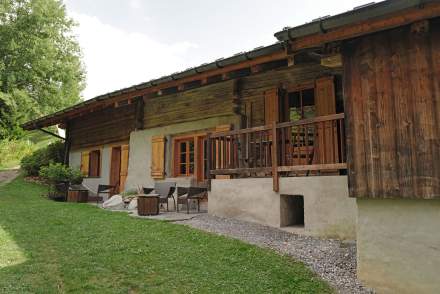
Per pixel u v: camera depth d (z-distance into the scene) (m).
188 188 7.68
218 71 6.63
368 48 3.88
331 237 5.11
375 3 3.27
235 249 4.63
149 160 10.17
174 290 3.49
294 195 5.88
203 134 9.02
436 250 3.37
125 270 3.97
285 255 4.45
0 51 23.88
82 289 3.50
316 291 3.52
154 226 6.00
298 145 5.84
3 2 24.08
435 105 3.43
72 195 10.48
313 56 4.87
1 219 6.87
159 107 10.18
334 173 6.21
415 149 3.50
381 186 3.67
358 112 3.90
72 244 5.01
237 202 6.44
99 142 12.59
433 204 3.42
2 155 18.84
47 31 25.66
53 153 15.20
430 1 3.08
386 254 3.64
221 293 3.42
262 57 5.76
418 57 3.56
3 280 3.68
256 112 7.90
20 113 22.83
